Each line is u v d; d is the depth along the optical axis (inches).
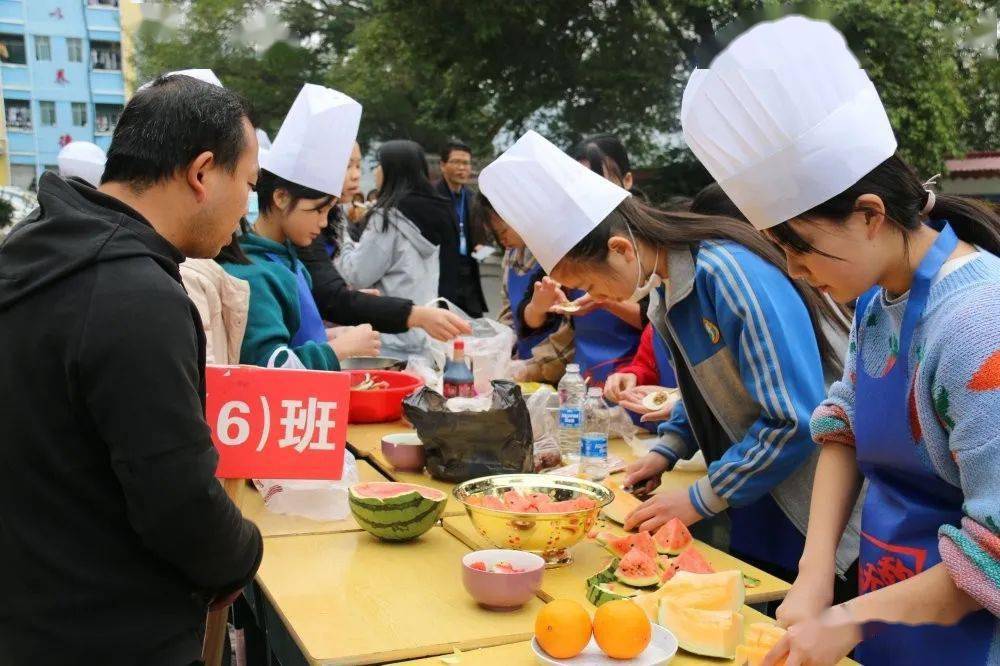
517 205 95.7
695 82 72.0
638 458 119.8
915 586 56.6
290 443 81.8
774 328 84.6
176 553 56.3
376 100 612.4
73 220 56.6
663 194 449.1
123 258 55.7
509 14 445.1
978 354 53.8
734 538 105.3
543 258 95.6
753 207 62.2
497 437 104.4
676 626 69.0
